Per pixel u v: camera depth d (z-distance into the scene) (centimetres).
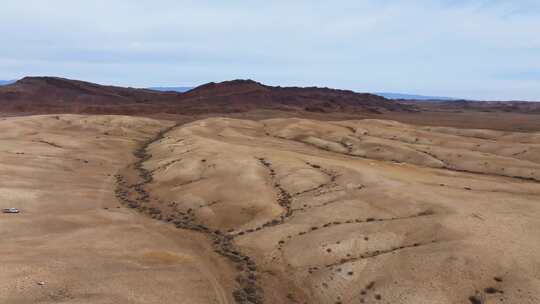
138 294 3531
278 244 4553
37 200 5897
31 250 4212
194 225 5403
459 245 3941
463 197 5381
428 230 4325
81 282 3616
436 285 3506
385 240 4278
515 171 8562
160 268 4116
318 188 6119
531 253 3812
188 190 6550
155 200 6488
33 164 7931
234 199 5941
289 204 5653
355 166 7469
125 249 4525
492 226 4338
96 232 4966
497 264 3653
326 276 3872
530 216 4678
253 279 3994
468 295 3391
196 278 3975
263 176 6838
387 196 5372
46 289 3431
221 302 3594
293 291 3794
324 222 4872
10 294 3300
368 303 3481
